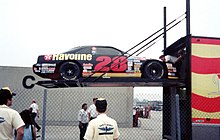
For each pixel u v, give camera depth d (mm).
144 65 7656
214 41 6152
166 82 6688
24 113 4324
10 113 3160
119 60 7785
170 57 7793
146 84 7488
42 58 8375
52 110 16094
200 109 5871
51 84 7242
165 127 7777
